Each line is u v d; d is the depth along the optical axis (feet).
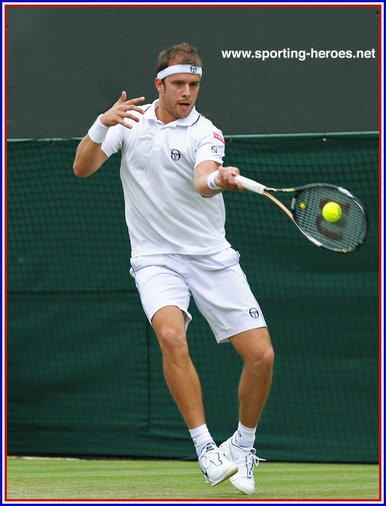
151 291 42.73
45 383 65.72
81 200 65.87
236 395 62.95
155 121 43.37
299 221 39.99
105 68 68.59
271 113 67.10
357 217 39.45
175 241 43.65
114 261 65.05
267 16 67.15
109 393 64.75
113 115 41.93
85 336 65.26
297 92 66.95
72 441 65.21
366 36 66.44
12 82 69.36
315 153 61.93
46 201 66.39
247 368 43.93
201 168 41.37
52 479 52.80
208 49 67.56
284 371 62.03
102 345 64.95
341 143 61.57
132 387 64.39
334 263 61.52
